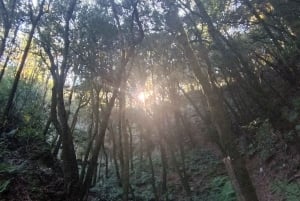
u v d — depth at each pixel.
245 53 11.34
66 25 7.38
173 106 14.01
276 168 10.61
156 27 8.91
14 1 8.36
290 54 11.38
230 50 10.55
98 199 11.26
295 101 10.41
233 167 4.91
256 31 11.02
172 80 12.45
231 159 4.95
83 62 9.30
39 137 10.83
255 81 10.92
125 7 8.45
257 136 12.66
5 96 11.14
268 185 10.38
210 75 6.95
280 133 10.91
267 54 13.23
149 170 15.26
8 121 10.40
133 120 15.09
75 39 9.23
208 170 14.15
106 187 12.38
